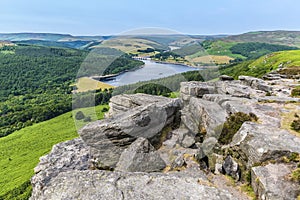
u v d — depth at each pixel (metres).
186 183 5.25
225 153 6.80
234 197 4.80
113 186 5.12
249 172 5.79
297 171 5.15
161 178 5.41
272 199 4.68
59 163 7.30
